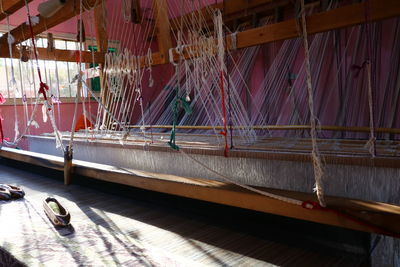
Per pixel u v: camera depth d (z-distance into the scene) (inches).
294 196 43.7
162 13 85.5
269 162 65.1
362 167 55.5
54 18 80.7
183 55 80.0
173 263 39.8
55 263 40.1
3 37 103.0
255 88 156.5
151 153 85.4
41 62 161.5
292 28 58.3
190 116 155.3
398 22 113.2
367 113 115.5
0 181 89.7
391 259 43.9
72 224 54.8
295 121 131.0
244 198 48.0
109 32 176.1
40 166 99.0
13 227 53.2
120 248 44.4
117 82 101.1
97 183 79.5
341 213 38.9
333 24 53.1
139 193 70.7
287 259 42.4
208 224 55.1
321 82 131.6
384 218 36.3
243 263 41.4
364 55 117.6
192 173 77.5
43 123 166.4
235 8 151.3
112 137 103.7
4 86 154.5
